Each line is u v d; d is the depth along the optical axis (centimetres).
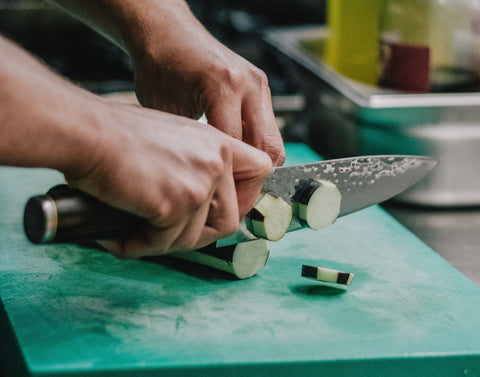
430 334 68
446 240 97
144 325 69
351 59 128
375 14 125
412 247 91
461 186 106
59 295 75
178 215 62
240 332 68
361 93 109
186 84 90
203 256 82
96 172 56
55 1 102
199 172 62
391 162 91
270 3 210
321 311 73
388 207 110
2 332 73
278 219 76
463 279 81
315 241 93
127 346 64
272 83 169
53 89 53
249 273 81
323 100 129
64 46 194
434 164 95
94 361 61
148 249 66
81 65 184
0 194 112
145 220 64
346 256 88
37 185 117
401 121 104
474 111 103
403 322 70
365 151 111
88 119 54
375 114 104
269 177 80
